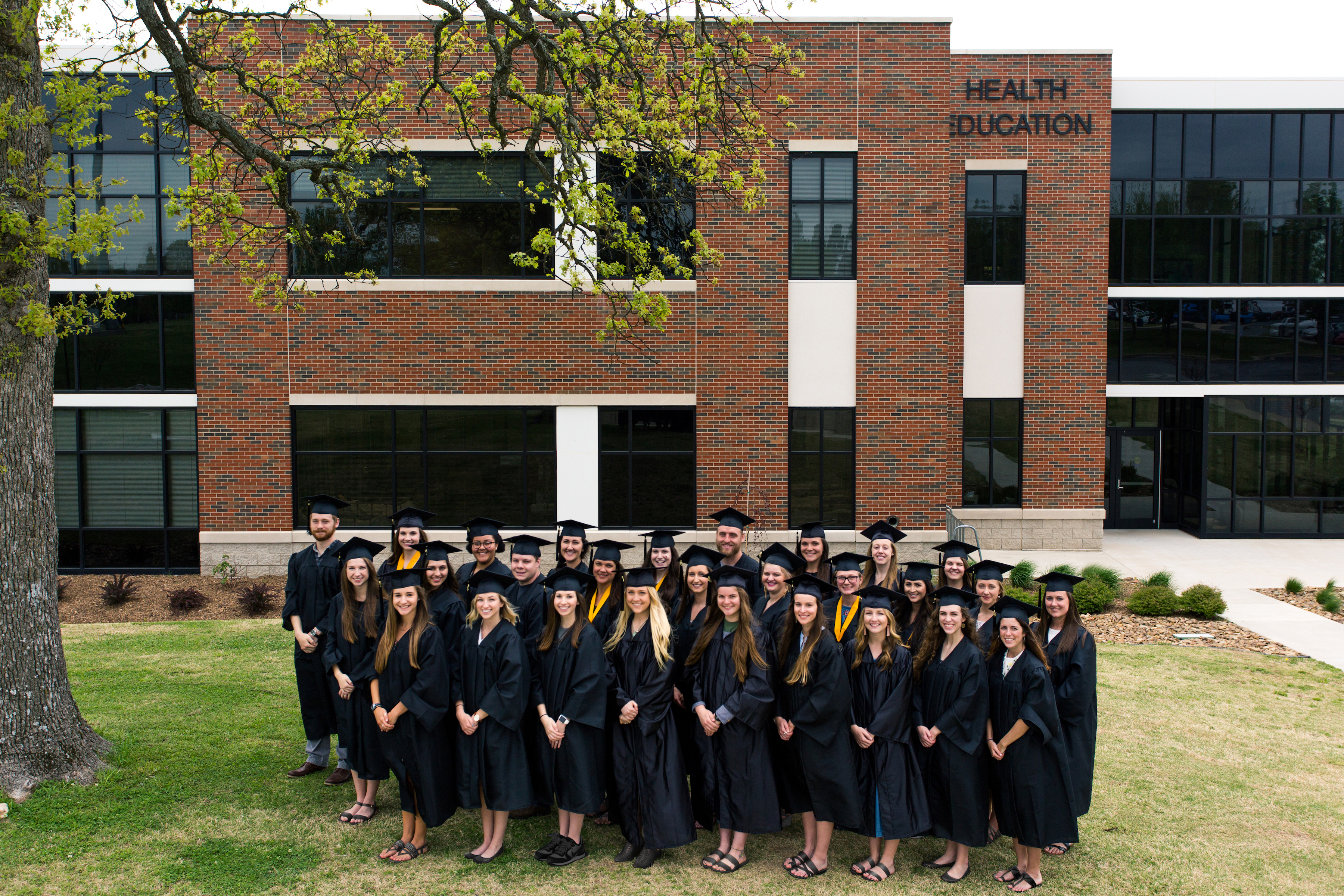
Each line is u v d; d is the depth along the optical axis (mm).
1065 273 18047
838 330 16188
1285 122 19438
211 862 6168
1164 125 19453
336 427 15891
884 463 16312
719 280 15875
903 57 15891
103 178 15758
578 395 15898
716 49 13531
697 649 6504
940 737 6125
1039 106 17859
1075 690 6254
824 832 6227
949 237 17359
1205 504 19938
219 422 15789
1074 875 6191
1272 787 7598
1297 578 16219
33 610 7176
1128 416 21281
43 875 5930
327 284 15609
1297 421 19859
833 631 6566
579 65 9969
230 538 15883
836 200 16094
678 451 16125
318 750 7668
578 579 6422
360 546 6883
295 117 12844
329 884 5945
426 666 6246
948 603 6105
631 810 6422
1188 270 19656
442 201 15703
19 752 7078
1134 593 13961
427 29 15477
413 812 6418
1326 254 19594
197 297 15617
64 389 16453
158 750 7949
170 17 9719
